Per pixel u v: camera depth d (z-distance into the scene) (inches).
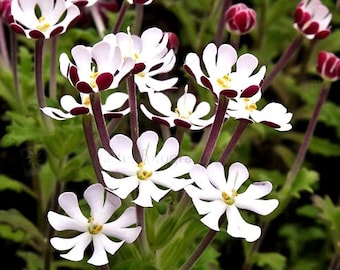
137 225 11.2
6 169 19.1
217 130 11.3
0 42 16.9
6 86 16.4
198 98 16.1
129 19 17.0
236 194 10.9
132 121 11.6
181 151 14.6
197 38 18.1
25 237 16.6
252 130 18.6
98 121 11.0
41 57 13.1
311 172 16.1
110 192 10.8
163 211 11.8
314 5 14.9
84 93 11.0
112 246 10.8
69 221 10.8
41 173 16.8
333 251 19.1
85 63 10.9
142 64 11.3
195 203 10.7
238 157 17.5
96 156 11.3
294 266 19.1
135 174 10.9
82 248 10.8
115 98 12.2
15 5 12.1
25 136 14.0
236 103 11.5
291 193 15.8
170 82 12.4
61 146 14.0
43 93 13.4
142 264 12.0
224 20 15.7
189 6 21.8
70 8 12.2
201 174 10.9
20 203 19.0
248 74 11.3
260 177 15.9
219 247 18.5
